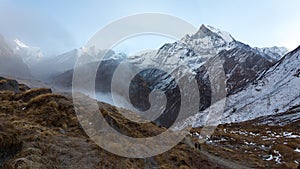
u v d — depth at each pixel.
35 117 16.20
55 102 17.81
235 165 21.20
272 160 27.33
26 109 17.64
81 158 11.16
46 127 14.71
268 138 50.16
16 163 8.99
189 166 15.80
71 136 13.85
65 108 17.31
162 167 13.16
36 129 13.58
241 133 59.06
